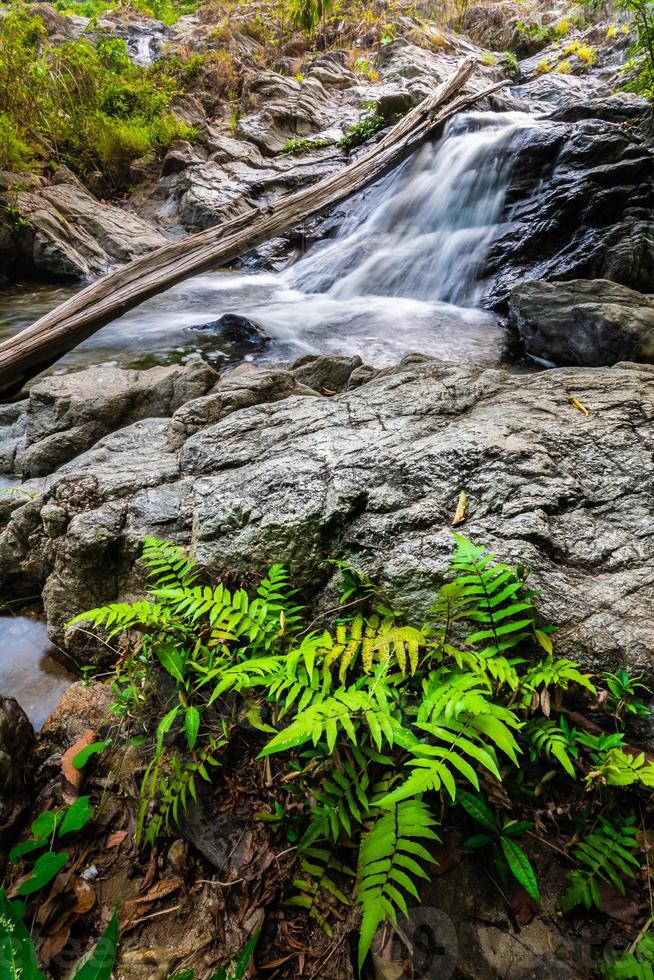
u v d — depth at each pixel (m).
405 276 9.23
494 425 2.63
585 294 5.82
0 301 9.59
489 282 8.39
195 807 1.65
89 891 1.51
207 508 2.50
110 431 3.96
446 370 3.39
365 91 16.88
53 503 2.74
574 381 3.12
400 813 1.33
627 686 1.61
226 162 14.12
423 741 1.53
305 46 19.06
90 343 7.18
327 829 1.46
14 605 2.96
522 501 2.17
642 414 2.69
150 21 21.02
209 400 3.60
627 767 1.44
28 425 4.03
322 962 1.32
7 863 1.59
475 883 1.41
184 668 1.95
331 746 1.34
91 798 1.76
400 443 2.61
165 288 5.16
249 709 1.82
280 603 2.14
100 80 13.61
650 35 9.38
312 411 3.10
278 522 2.30
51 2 22.00
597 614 1.81
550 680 1.60
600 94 15.08
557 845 1.45
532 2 20.56
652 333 5.05
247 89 16.31
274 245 12.27
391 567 2.04
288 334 7.43
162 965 1.34
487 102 13.62
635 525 2.09
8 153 11.65
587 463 2.38
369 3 20.00
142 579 2.50
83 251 11.18
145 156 14.16
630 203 7.92
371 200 11.59
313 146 14.70
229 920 1.41
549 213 8.40
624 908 1.33
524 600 1.79
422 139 8.96
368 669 1.67
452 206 10.04
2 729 1.83
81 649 2.48
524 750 1.60
